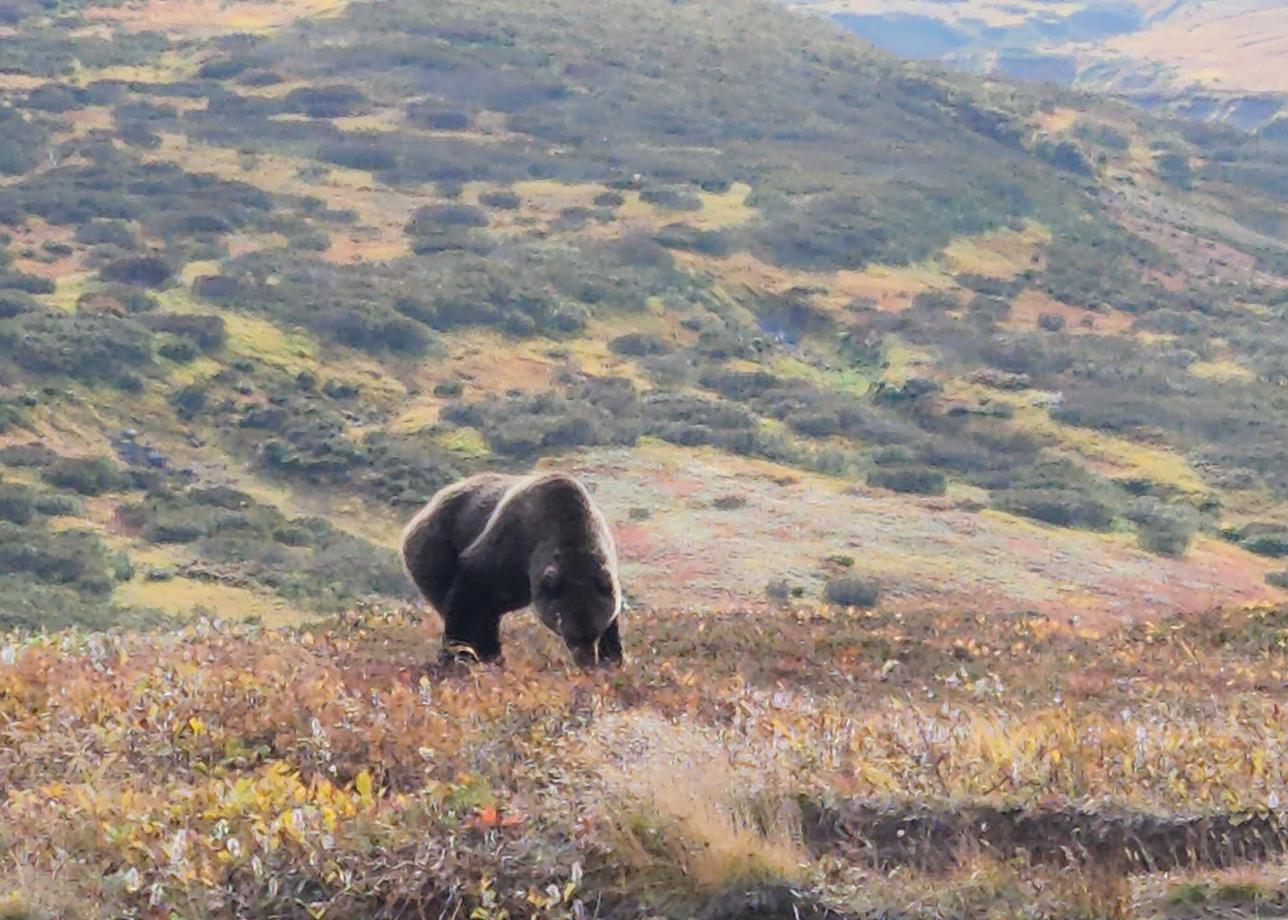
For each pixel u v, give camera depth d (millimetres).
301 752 16656
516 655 23406
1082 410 116625
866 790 15250
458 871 13586
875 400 120000
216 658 20812
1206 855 14711
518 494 22297
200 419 98312
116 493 85250
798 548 79125
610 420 101500
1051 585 77188
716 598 70250
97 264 129500
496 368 116750
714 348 127000
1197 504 99000
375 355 114312
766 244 156750
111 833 13820
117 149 167875
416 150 177000
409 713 17625
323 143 178500
